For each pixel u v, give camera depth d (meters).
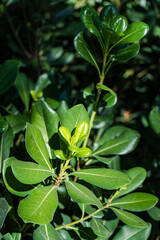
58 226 0.47
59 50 0.99
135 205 0.47
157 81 1.03
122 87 0.96
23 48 0.98
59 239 0.43
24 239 0.49
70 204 0.51
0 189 0.49
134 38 0.45
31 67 0.91
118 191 0.47
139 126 0.90
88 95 0.50
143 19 0.89
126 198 0.47
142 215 0.54
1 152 0.49
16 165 0.40
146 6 0.96
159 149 0.79
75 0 1.07
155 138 0.76
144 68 1.00
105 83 0.84
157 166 0.66
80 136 0.42
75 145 0.42
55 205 0.41
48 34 1.03
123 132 0.54
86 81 1.01
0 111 0.56
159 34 0.92
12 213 0.46
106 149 0.53
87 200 0.40
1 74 0.55
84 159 0.52
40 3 1.01
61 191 0.50
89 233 0.46
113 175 0.43
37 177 0.41
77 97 0.59
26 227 0.48
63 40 1.07
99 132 0.62
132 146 0.53
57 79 0.68
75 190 0.42
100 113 0.64
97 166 0.52
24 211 0.38
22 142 0.53
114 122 0.91
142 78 1.03
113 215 0.51
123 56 0.47
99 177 0.43
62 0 1.01
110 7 0.47
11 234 0.46
